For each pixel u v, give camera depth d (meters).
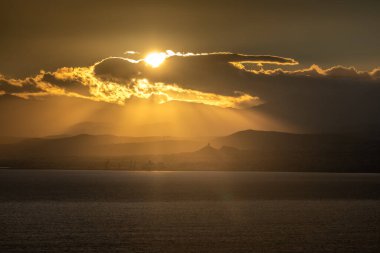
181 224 137.12
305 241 112.81
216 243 110.56
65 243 109.31
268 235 120.12
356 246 107.75
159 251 102.81
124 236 117.81
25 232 122.00
